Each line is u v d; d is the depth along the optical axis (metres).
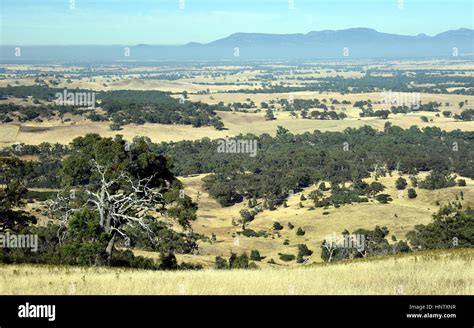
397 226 138.25
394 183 175.75
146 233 57.19
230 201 168.50
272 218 155.50
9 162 63.44
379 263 40.59
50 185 129.50
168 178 59.25
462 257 41.84
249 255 118.44
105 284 31.03
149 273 38.09
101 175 55.94
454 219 86.25
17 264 43.72
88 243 48.50
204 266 80.88
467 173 180.75
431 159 187.50
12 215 61.31
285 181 171.38
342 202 159.50
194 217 56.66
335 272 35.97
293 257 119.38
